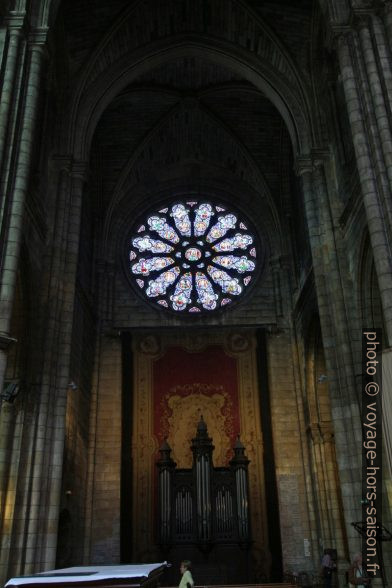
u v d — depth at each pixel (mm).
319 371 27078
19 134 15312
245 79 28312
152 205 33281
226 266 31984
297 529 26172
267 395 28328
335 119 21734
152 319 30438
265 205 32781
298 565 25453
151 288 31328
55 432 17922
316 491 25875
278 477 27109
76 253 21062
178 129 31453
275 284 31016
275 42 24000
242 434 27953
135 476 26984
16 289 18141
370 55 15914
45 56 16984
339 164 21344
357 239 19141
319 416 26609
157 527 25641
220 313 30641
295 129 23672
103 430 27766
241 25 24500
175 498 25922
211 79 29250
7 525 15961
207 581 24484
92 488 26516
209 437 27406
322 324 20219
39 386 18047
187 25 25125
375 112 15266
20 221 14312
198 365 29250
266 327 29828
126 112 30406
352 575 15820
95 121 23766
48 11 17328
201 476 26000
